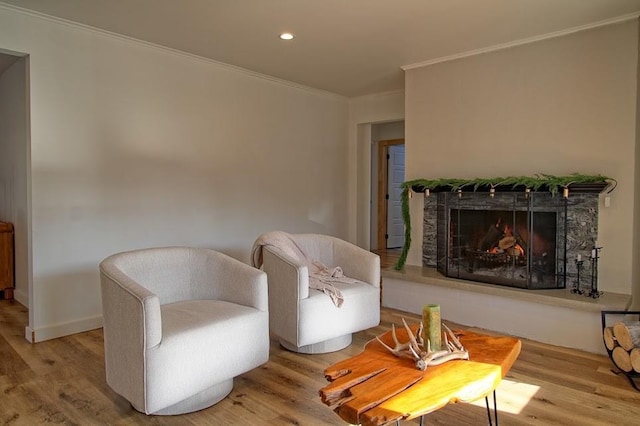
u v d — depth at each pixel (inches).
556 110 141.9
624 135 130.0
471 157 161.3
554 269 140.3
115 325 86.1
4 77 179.6
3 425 85.0
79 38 136.8
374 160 298.7
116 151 146.9
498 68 153.7
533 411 90.8
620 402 94.5
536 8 122.0
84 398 96.0
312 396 97.1
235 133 185.5
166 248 108.6
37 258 130.0
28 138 129.0
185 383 84.3
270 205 202.5
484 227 150.3
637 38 126.9
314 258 141.4
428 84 172.6
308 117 221.1
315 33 142.3
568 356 121.0
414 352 74.0
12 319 153.5
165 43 152.6
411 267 175.3
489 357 76.0
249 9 123.6
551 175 143.1
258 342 98.3
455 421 87.1
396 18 129.5
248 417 88.2
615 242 132.0
